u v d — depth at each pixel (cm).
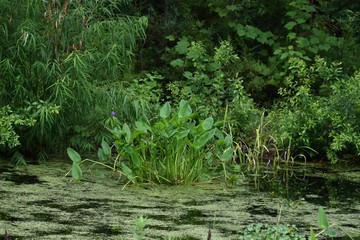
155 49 1583
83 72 1099
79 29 1110
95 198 880
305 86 1261
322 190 982
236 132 1258
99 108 1162
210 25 1644
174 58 1543
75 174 959
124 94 1149
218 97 1315
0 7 1077
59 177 994
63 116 1110
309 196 941
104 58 1110
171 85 1325
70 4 1125
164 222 779
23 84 1098
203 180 1006
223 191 952
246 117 1273
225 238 725
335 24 1692
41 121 1048
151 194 914
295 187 998
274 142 1236
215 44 1625
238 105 1273
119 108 1152
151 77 1338
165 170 980
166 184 977
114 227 753
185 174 987
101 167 1074
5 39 1086
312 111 1214
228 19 1609
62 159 1128
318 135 1213
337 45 1555
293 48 1579
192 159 995
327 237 751
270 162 1195
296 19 1581
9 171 1024
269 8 1606
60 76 1084
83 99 1097
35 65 1065
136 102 1146
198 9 1644
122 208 836
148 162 1042
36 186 934
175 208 846
